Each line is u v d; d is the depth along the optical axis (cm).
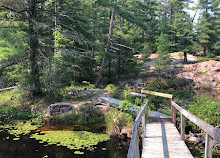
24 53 1218
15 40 1176
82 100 1311
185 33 3366
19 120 1064
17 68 1313
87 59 2139
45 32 1424
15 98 1346
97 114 1062
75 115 1048
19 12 1359
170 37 3559
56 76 1338
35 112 1159
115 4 2056
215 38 3522
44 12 1559
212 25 3438
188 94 1552
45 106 1226
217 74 2466
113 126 816
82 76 2200
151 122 770
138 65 2722
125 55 2500
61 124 973
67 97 1359
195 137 682
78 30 1955
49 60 1346
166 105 1262
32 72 1327
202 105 803
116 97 1414
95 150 634
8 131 862
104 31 2486
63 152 616
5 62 1256
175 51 4022
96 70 2789
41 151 623
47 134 803
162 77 2539
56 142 707
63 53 1430
